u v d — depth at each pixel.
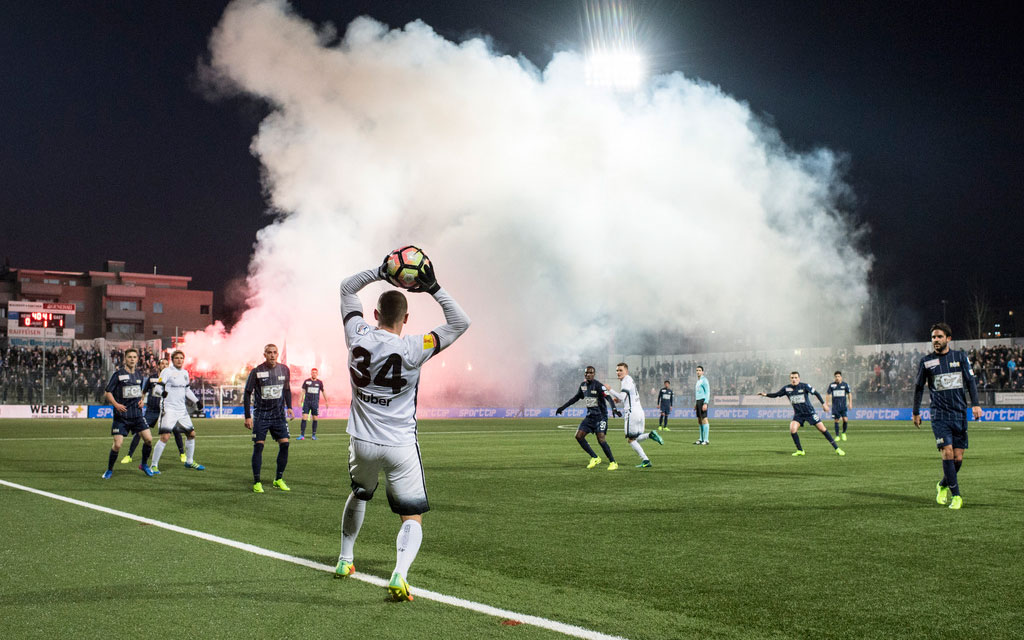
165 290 69.81
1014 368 35.62
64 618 4.27
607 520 7.75
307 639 3.95
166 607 4.48
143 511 8.16
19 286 66.69
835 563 5.81
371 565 5.64
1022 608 4.63
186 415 12.69
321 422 34.50
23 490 9.84
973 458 14.89
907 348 40.25
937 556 6.05
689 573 5.48
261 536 6.74
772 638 4.08
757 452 16.81
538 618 4.35
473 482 11.09
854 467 13.30
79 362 42.91
